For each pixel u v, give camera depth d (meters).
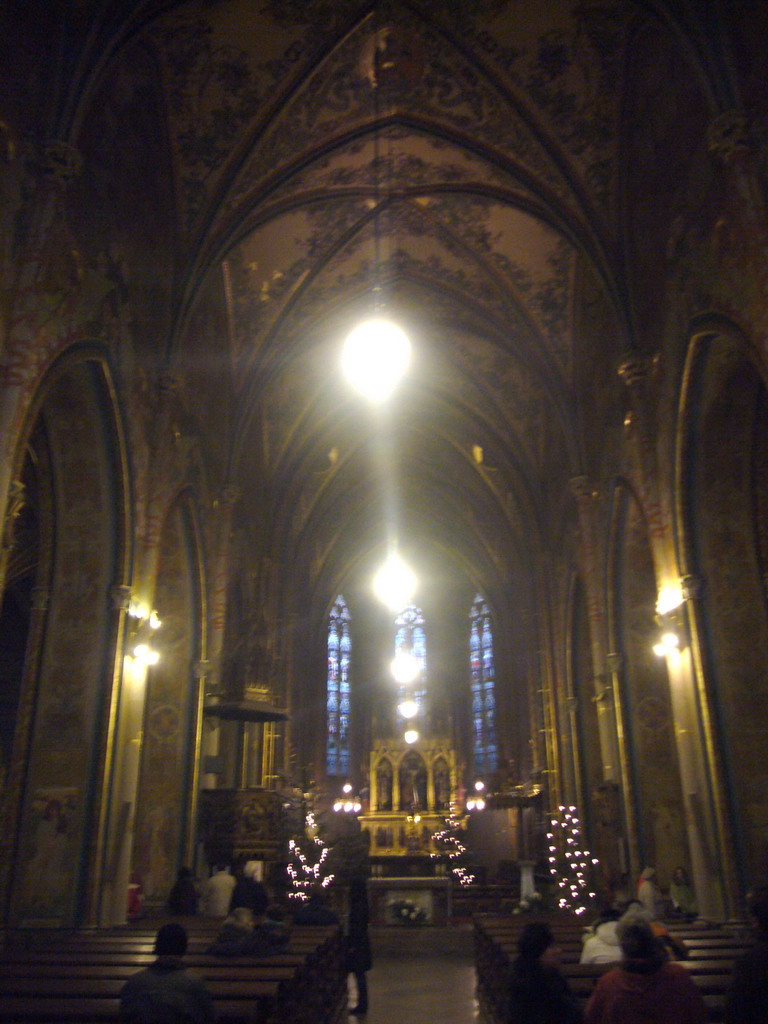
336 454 26.33
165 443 13.64
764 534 12.10
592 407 17.20
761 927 4.21
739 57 9.91
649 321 13.40
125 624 12.07
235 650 16.48
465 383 22.66
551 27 13.03
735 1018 4.07
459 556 34.03
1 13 8.96
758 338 9.40
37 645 11.80
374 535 34.38
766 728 11.34
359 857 27.88
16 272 9.07
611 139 14.05
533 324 18.61
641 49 12.87
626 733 15.20
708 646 11.76
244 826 15.20
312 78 13.84
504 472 23.61
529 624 23.38
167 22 12.27
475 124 14.81
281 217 16.92
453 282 19.39
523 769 26.75
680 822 14.56
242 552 19.80
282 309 18.75
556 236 17.22
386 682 35.84
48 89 9.83
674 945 6.86
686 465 12.27
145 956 7.16
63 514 12.19
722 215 10.33
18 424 8.67
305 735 29.28
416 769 32.75
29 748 11.41
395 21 13.20
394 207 17.47
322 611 32.84
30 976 6.02
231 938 7.34
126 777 11.88
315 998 8.41
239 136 14.17
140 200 12.97
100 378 11.40
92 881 10.80
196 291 14.46
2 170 8.88
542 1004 4.66
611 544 15.99
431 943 19.53
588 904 18.16
